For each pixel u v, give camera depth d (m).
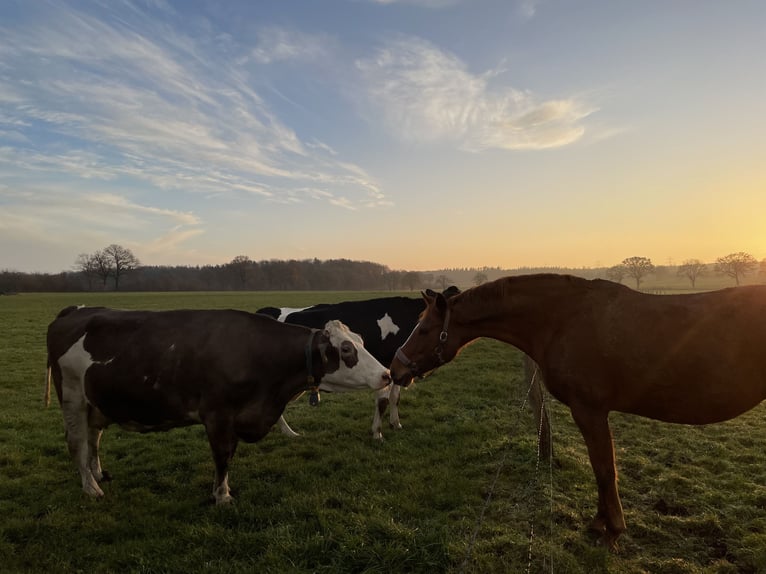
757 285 3.78
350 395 10.12
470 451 6.31
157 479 5.79
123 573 3.93
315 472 5.85
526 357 7.92
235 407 5.04
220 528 4.44
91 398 5.15
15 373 12.76
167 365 4.95
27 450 6.79
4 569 3.93
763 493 4.96
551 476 5.30
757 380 3.61
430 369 4.94
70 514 4.84
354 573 3.83
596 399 4.02
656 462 6.00
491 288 4.57
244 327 5.21
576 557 3.95
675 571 3.80
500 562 3.89
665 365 3.73
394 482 5.41
